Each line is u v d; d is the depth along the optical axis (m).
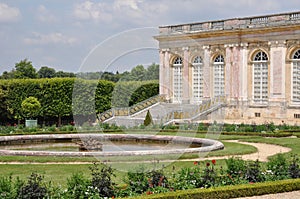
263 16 43.75
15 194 11.06
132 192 12.05
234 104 45.59
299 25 41.03
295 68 42.38
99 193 11.69
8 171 15.71
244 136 29.19
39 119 45.38
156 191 12.12
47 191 11.30
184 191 12.02
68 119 46.22
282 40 42.62
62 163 17.45
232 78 45.91
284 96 42.91
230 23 45.56
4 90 43.66
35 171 15.64
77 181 11.84
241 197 12.38
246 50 45.38
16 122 45.62
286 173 14.01
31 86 44.00
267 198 12.27
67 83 44.59
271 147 23.22
